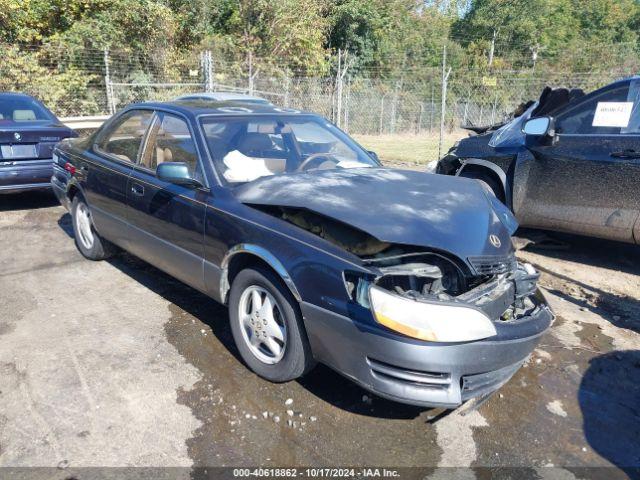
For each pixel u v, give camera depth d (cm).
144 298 437
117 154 453
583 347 389
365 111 2039
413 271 264
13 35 1594
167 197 377
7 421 280
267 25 2323
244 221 318
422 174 377
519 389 331
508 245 305
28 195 805
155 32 1825
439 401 256
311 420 289
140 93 1622
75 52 1549
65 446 263
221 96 966
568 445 281
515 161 572
